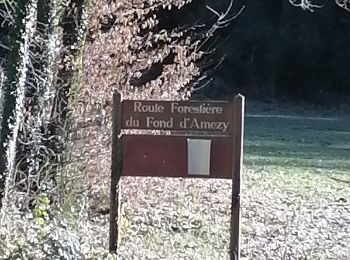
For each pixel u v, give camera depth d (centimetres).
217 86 3931
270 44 4384
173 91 1099
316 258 909
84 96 1012
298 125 3538
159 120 742
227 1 2927
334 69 4472
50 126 974
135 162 753
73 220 836
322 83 4481
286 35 4409
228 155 739
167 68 1116
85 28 995
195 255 851
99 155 1019
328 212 1270
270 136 2883
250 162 2005
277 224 1121
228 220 1104
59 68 982
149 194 1161
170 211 1098
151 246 881
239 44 4284
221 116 735
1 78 883
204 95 3528
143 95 1066
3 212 801
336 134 3130
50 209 868
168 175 747
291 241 998
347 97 4481
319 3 4303
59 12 950
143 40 1185
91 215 1009
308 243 993
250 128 3231
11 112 824
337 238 1043
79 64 995
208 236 969
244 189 1512
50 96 956
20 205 895
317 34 4447
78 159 984
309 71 4459
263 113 4178
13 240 725
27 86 944
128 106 746
